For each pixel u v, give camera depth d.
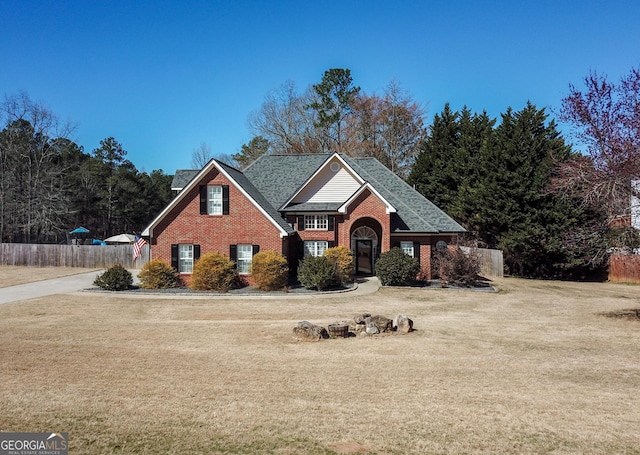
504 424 8.82
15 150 55.69
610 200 18.41
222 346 14.95
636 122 17.75
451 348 14.95
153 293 26.41
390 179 38.12
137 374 11.80
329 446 7.73
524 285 33.91
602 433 8.45
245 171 37.72
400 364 13.02
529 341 16.19
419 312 21.62
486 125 51.66
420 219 33.59
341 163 33.28
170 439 7.91
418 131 60.81
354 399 10.14
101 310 21.52
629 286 35.97
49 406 9.41
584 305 24.81
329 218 32.41
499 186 42.19
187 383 11.10
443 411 9.46
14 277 35.62
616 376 12.19
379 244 34.53
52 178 59.28
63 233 64.62
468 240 40.75
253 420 8.83
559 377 12.05
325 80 64.06
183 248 29.14
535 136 42.88
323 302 23.98
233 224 28.88
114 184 78.69
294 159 38.50
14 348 14.41
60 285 30.55
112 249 44.84
